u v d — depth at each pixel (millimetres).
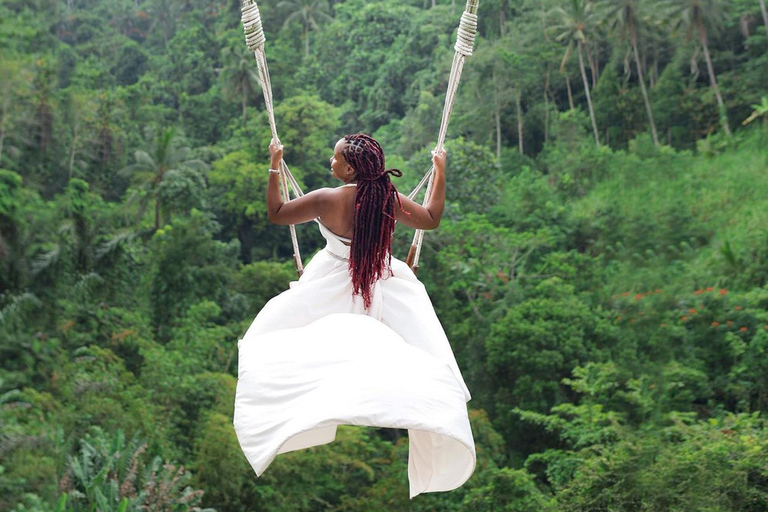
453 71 2871
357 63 70062
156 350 25156
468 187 41719
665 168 45719
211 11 85688
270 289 37062
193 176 45000
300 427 2137
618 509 14953
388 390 2205
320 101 65125
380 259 2590
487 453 21906
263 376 2322
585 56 60375
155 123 58625
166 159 45156
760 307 24578
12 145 39156
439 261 30969
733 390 21328
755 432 15586
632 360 20578
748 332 22797
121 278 32406
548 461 20469
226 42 74562
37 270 28078
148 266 33969
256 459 2174
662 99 53969
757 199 38594
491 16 67438
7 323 25047
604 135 56000
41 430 18281
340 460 20531
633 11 53562
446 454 2615
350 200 2623
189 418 23359
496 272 31953
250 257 52125
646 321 23000
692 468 14594
